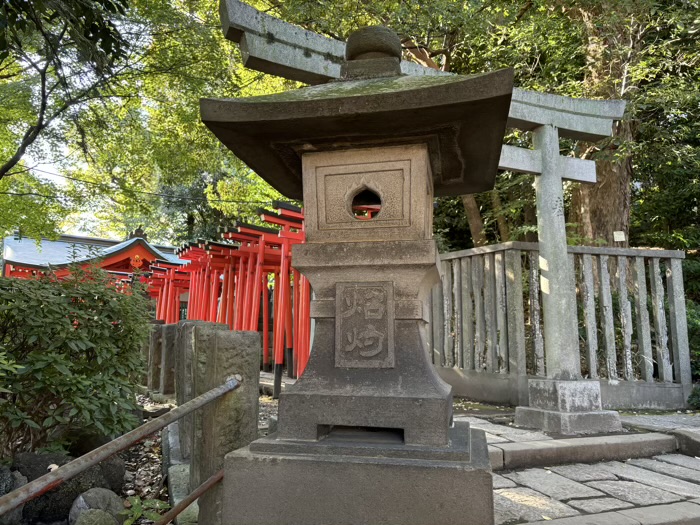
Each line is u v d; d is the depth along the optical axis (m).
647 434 4.51
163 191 19.98
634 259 6.64
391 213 2.41
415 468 1.97
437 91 2.05
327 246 2.41
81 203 9.72
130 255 14.59
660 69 8.37
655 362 7.17
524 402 5.98
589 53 8.99
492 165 2.83
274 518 2.05
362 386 2.26
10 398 3.74
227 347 2.51
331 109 2.15
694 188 11.18
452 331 7.67
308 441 2.21
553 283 5.12
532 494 3.20
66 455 3.48
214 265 10.86
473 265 7.07
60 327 3.56
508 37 9.43
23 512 2.95
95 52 5.28
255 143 2.44
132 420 3.97
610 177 9.37
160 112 10.02
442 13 7.62
